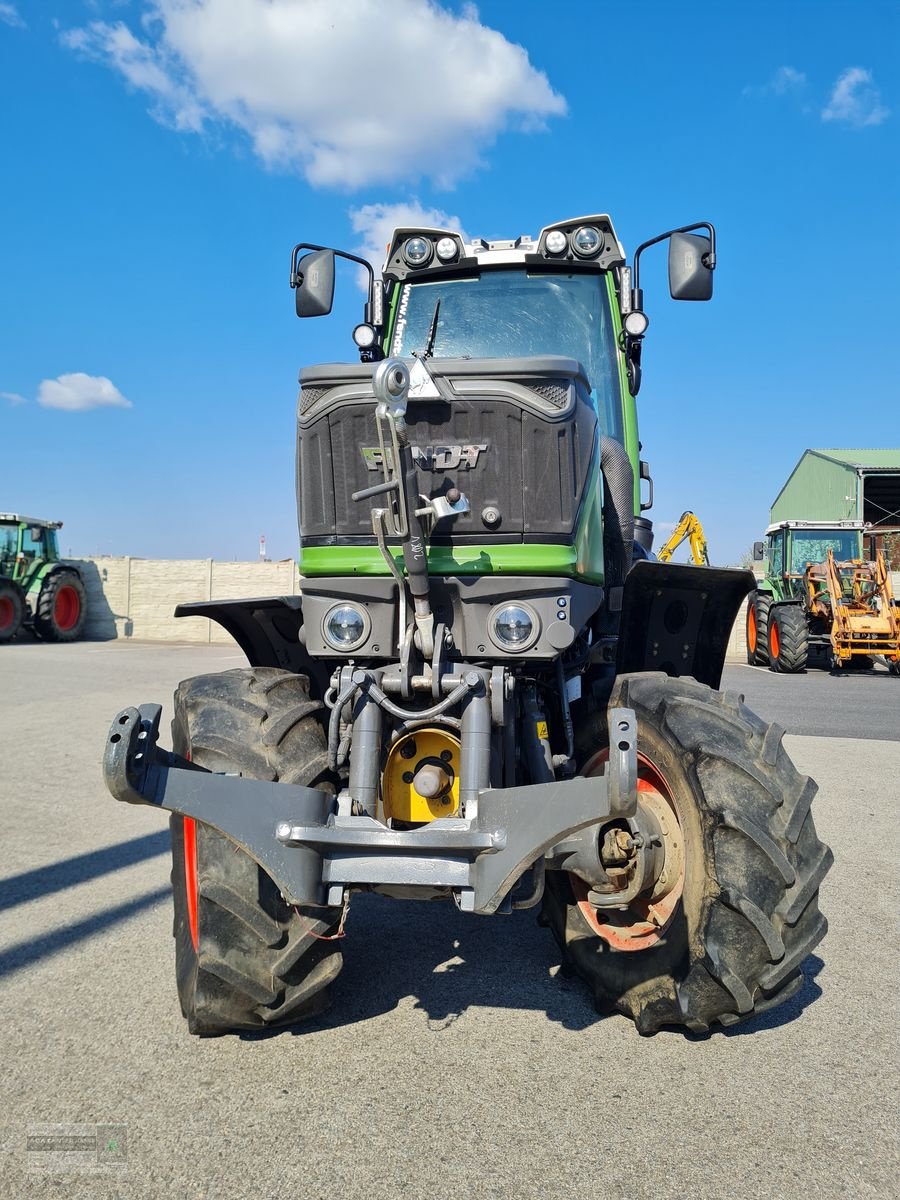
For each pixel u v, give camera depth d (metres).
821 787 6.50
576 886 3.22
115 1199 2.10
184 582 24.03
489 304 4.50
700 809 2.62
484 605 2.88
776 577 18.75
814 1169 2.22
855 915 4.03
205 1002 2.72
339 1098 2.53
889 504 29.31
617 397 4.38
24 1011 3.07
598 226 4.50
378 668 2.93
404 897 2.68
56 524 23.03
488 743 2.71
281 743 2.78
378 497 2.92
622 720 2.21
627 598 3.36
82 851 4.94
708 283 3.98
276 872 2.43
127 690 11.89
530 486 2.86
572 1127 2.39
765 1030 2.97
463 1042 2.87
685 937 2.65
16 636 23.19
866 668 17.27
